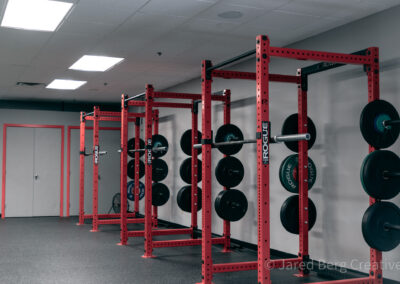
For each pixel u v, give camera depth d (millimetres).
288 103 5754
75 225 8914
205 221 4320
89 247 6477
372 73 3955
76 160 10820
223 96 6172
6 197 10195
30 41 5473
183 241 6043
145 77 7824
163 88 8992
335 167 4938
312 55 3719
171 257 5781
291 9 4371
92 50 5922
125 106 6586
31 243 6816
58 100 10516
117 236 7504
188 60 6535
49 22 4742
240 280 4629
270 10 4402
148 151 5789
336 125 4949
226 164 5559
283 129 4773
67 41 5484
